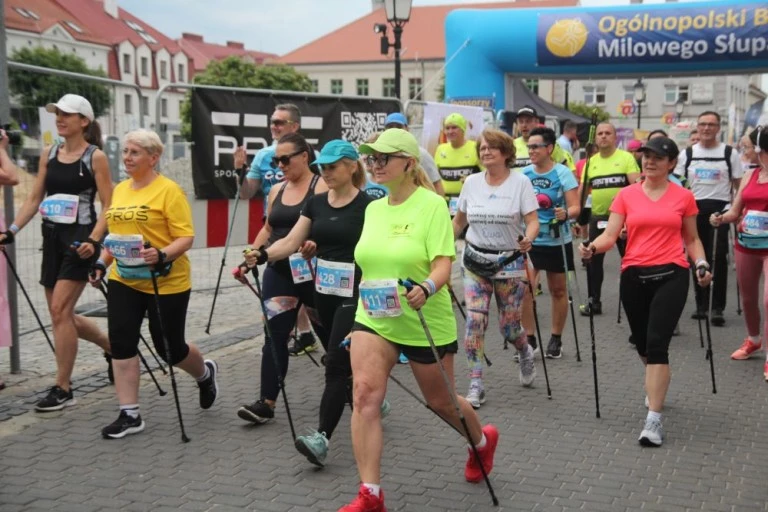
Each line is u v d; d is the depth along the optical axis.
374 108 10.21
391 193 4.10
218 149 9.14
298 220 5.14
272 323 5.28
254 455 4.80
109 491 4.28
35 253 11.07
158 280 5.11
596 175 9.12
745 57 16.14
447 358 4.07
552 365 7.01
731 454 4.94
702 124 8.65
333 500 4.20
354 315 4.63
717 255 8.60
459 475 4.55
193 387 6.14
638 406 5.86
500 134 5.90
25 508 4.06
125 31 66.69
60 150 5.59
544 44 16.94
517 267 5.98
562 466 4.70
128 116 8.80
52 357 7.08
